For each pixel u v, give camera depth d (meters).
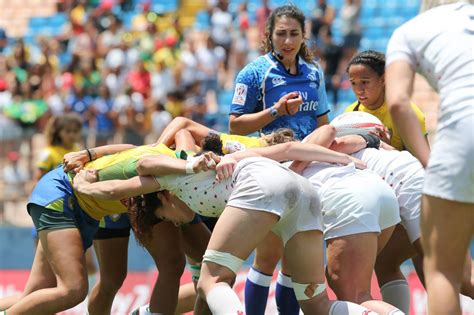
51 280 19.62
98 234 20.64
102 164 18.45
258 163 16.31
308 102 21.20
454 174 13.30
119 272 20.94
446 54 13.70
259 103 21.33
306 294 16.66
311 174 17.47
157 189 17.22
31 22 57.94
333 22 49.59
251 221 15.83
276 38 20.94
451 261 13.67
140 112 43.69
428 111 44.09
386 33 50.72
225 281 15.91
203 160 16.48
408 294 19.09
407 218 17.77
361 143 18.34
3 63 50.12
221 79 47.66
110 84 46.19
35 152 37.03
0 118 44.09
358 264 16.59
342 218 16.70
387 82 14.12
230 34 49.12
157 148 18.17
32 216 19.20
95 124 43.91
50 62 49.06
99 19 51.88
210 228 21.02
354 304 16.09
